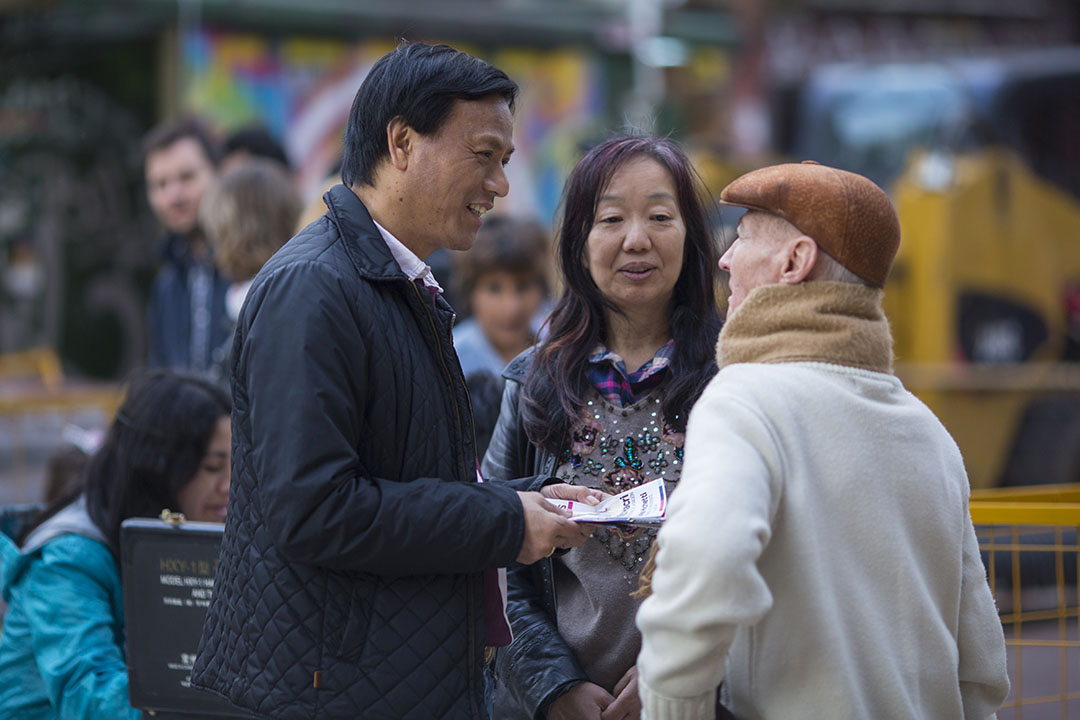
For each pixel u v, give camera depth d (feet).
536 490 9.20
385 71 8.66
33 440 25.45
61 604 11.44
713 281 9.92
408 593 8.41
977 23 65.36
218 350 17.71
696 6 50.83
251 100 35.86
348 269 8.43
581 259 9.96
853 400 7.75
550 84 40.19
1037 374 28.45
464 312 18.63
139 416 11.96
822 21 63.87
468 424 8.97
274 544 8.23
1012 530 12.21
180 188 19.90
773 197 7.95
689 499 7.20
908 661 7.72
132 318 39.40
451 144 8.55
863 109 34.83
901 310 29.94
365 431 8.46
